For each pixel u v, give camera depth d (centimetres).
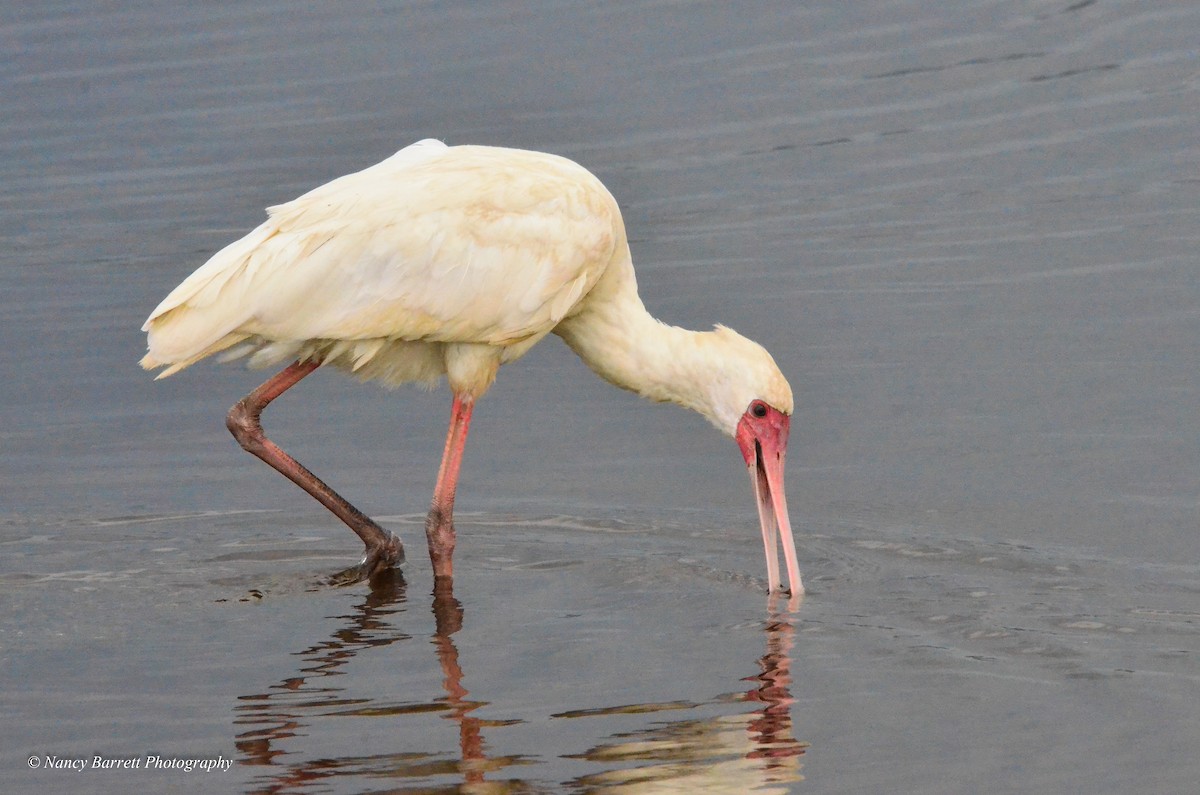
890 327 1717
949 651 1044
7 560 1261
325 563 1267
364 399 1655
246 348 1228
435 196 1220
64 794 874
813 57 2455
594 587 1196
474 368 1266
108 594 1189
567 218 1248
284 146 2248
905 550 1246
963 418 1500
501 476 1452
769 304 1786
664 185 2122
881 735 921
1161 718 935
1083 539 1245
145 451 1518
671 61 2456
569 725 941
